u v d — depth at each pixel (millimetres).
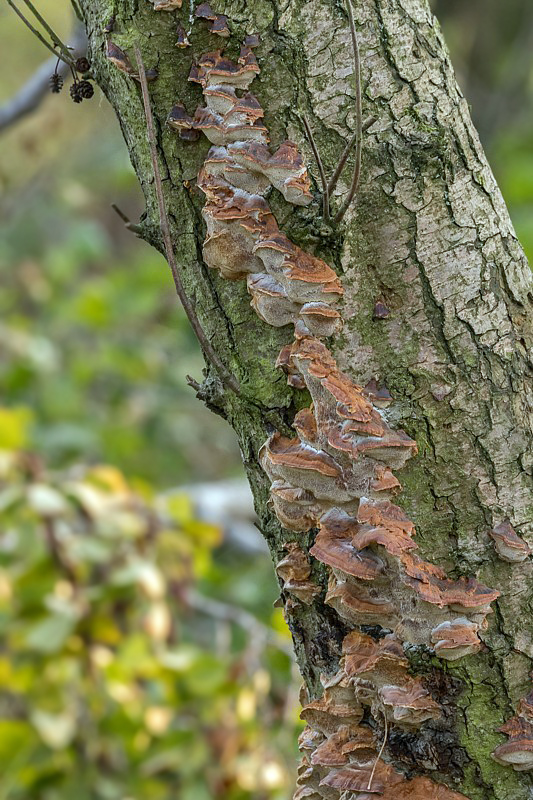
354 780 2070
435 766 2064
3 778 2764
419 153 2029
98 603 2816
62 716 2793
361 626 2066
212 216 2039
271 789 2693
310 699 2139
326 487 2045
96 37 2070
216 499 3658
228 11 2029
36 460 2949
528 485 2059
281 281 2039
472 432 2047
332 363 2037
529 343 2068
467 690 2055
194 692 2766
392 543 2020
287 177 2021
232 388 2066
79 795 2793
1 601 2791
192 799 2717
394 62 2035
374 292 2041
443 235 2039
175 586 2961
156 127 2059
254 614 3443
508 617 2057
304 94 2033
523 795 2066
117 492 2998
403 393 2043
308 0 2027
